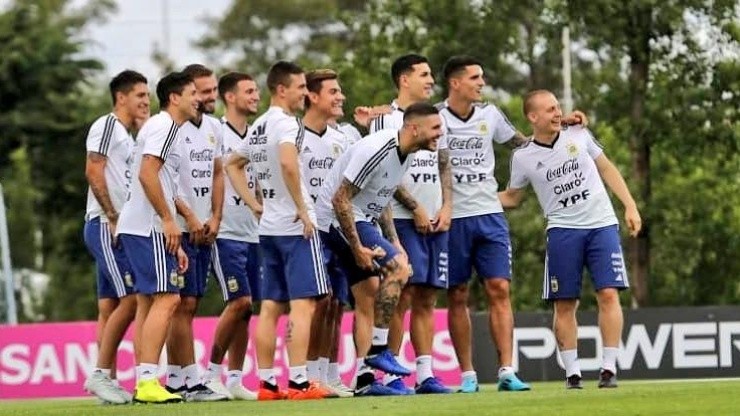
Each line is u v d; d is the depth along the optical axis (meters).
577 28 60.81
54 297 95.75
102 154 31.61
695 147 61.75
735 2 59.62
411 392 30.75
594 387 31.81
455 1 67.81
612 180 32.03
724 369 44.66
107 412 25.67
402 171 29.64
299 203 30.14
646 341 44.75
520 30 67.94
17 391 47.03
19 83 104.19
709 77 60.75
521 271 70.12
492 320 32.34
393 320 31.48
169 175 30.19
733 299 68.88
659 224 63.31
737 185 66.06
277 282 31.06
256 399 31.97
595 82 63.25
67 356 46.94
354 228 29.48
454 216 32.22
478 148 32.34
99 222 32.12
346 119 68.81
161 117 29.58
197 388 32.41
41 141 103.00
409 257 31.17
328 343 32.00
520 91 85.00
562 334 31.75
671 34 60.34
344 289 32.06
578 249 31.50
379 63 69.81
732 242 66.50
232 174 32.22
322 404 26.30
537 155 31.69
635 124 61.25
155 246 29.48
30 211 98.19
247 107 34.12
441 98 67.31
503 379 32.09
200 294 32.31
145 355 29.56
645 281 61.97
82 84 106.69
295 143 30.23
